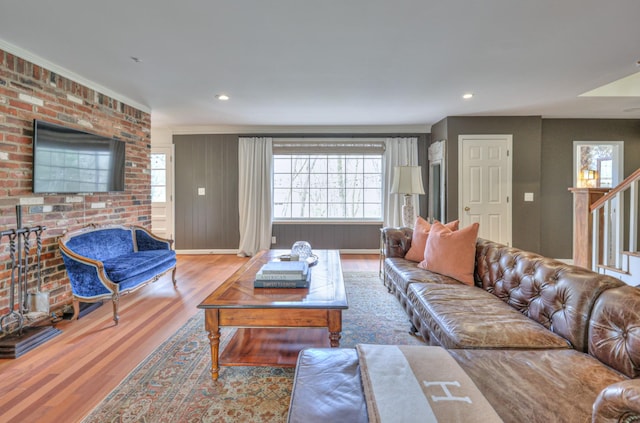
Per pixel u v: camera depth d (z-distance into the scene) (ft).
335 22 7.25
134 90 11.84
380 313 9.91
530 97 13.10
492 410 3.42
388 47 8.51
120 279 9.46
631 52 8.87
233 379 6.54
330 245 19.24
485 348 5.08
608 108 14.92
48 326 8.50
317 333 7.97
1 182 8.00
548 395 3.72
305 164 19.31
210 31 7.61
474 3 6.54
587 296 5.09
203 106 14.10
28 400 5.87
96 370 6.84
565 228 17.19
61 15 6.84
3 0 6.26
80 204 10.56
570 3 6.54
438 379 3.94
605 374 4.18
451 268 8.69
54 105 9.50
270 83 11.22
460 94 12.64
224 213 19.20
